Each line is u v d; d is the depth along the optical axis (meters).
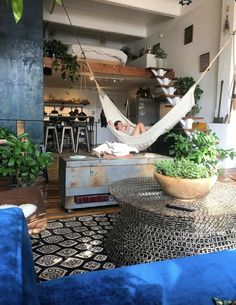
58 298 0.75
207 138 2.03
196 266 0.96
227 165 4.85
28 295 0.51
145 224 1.65
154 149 5.36
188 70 6.16
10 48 3.70
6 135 3.33
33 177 2.52
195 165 1.70
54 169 4.67
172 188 1.58
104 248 1.86
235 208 1.48
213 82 5.41
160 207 1.49
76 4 6.32
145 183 1.97
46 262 1.68
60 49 5.48
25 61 3.77
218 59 5.20
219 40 5.26
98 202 2.71
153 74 6.15
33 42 3.78
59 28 7.46
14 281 0.51
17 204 1.53
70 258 1.73
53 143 7.46
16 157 2.44
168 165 1.71
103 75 6.30
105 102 4.80
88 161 2.63
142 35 7.68
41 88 3.88
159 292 0.80
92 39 8.33
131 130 4.48
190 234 1.57
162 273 0.90
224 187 1.92
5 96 3.74
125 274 0.89
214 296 0.81
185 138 2.14
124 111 9.48
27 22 3.73
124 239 1.71
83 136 8.21
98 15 6.95
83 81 7.32
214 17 5.39
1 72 3.69
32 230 1.33
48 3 6.23
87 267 1.64
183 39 6.28
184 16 6.21
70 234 2.08
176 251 1.56
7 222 0.74
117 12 6.77
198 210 1.45
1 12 3.61
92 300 0.75
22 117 3.83
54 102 8.70
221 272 0.93
